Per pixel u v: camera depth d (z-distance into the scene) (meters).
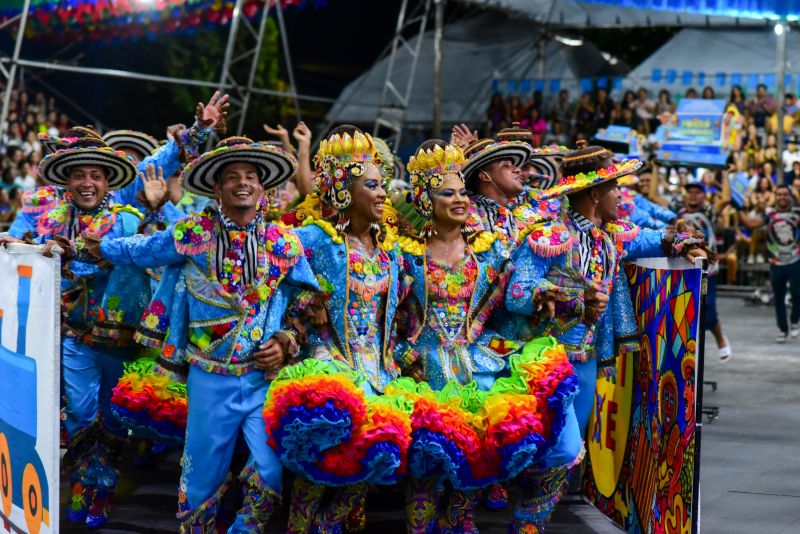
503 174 4.78
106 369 4.96
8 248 4.17
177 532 4.79
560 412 4.14
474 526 4.41
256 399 3.99
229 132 19.17
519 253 4.43
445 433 3.94
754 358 10.14
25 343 4.02
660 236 4.59
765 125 16.25
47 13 14.57
